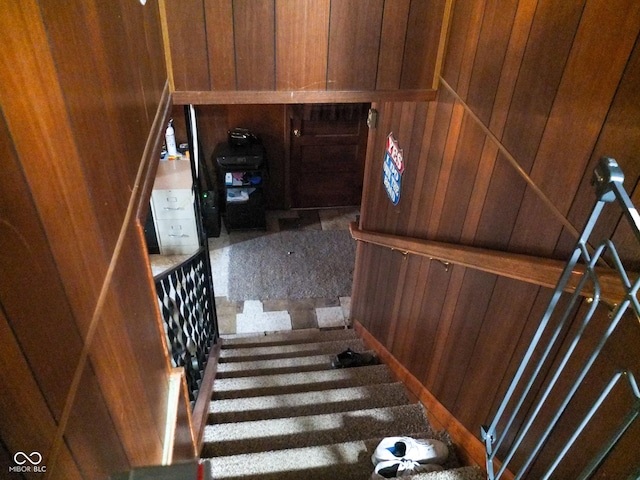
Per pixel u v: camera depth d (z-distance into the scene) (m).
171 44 1.69
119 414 0.79
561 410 1.04
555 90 1.26
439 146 1.92
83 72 0.70
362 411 2.17
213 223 4.69
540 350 1.42
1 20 0.44
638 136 1.01
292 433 2.06
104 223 0.78
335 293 4.20
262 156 4.46
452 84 1.80
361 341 3.15
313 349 3.10
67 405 0.54
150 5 1.42
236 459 1.82
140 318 1.05
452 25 1.78
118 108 0.91
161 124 1.47
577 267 1.20
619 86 1.05
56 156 0.57
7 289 0.41
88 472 0.61
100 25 0.81
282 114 4.72
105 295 0.75
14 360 0.42
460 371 1.92
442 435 2.03
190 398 2.19
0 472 0.37
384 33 1.78
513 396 1.57
